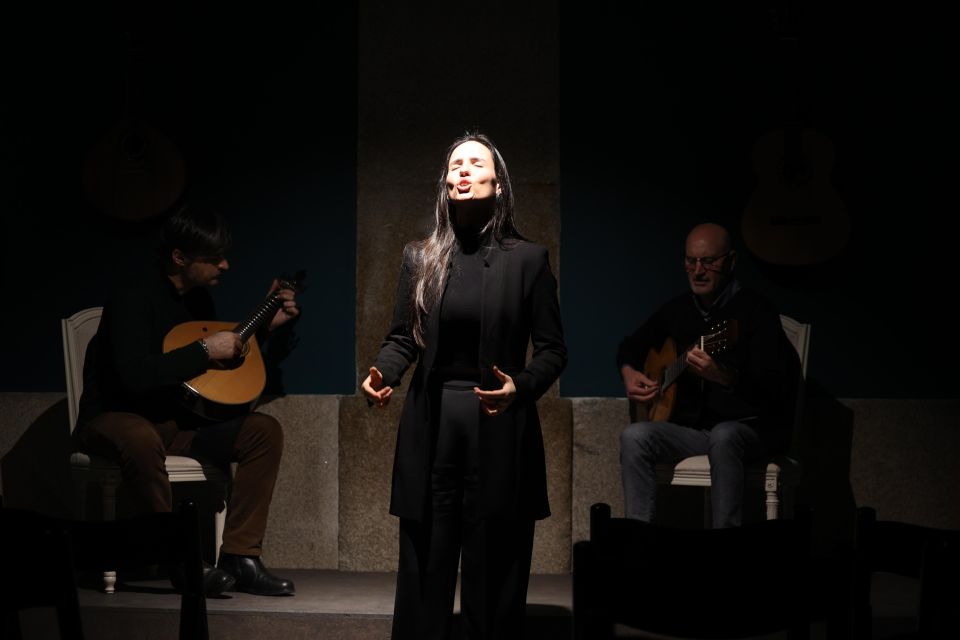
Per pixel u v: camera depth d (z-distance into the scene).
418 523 5.93
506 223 6.04
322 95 8.96
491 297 5.83
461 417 5.84
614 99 8.90
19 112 9.09
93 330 8.38
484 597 5.83
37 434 9.02
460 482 5.92
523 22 8.87
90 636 7.00
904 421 8.80
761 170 8.72
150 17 9.01
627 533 3.28
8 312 9.08
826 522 8.83
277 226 8.97
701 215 8.87
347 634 6.97
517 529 5.88
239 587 7.62
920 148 8.86
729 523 7.37
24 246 9.08
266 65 8.98
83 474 7.65
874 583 7.96
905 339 8.85
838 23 8.86
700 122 8.87
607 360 8.88
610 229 8.90
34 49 9.07
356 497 8.71
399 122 8.90
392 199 8.88
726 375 7.55
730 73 8.87
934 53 8.84
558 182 8.87
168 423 7.86
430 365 5.89
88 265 9.04
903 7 8.84
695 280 8.18
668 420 8.09
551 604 7.32
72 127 9.06
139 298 7.88
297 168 8.97
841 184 8.88
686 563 3.24
